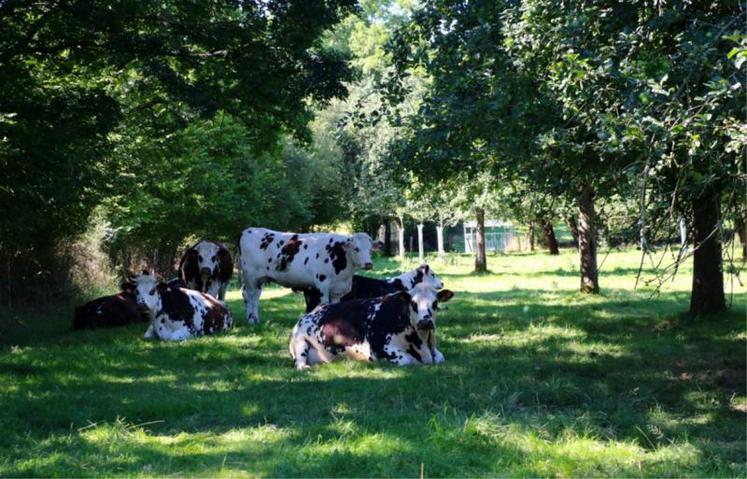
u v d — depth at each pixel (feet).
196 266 51.44
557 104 25.82
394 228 209.77
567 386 26.08
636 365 30.86
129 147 57.26
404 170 35.45
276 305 63.93
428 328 30.01
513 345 36.47
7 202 41.09
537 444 19.56
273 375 29.48
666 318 45.24
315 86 48.11
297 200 129.49
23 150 37.88
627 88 19.67
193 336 41.63
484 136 28.78
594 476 17.28
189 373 30.68
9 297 54.39
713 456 18.72
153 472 17.72
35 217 43.29
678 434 20.94
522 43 24.70
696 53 18.13
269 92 46.01
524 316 49.90
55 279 60.49
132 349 37.04
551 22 23.89
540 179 28.55
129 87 52.65
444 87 30.81
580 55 22.49
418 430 20.84
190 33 46.19
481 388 26.21
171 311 40.93
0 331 45.62
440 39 32.42
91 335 43.34
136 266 93.66
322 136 146.00
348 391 26.20
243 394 25.81
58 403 24.62
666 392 26.14
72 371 31.01
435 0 32.91
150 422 22.36
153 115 52.19
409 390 25.86
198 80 47.50
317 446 19.34
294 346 32.45
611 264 122.01
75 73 49.83
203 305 42.78
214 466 18.19
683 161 21.11
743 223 22.90
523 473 17.34
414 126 31.68
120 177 55.72
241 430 21.50
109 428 21.57
